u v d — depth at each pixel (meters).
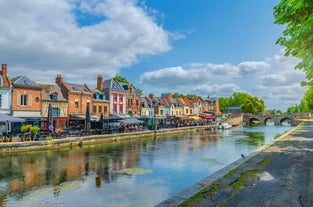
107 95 48.91
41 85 38.19
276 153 13.84
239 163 11.15
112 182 14.28
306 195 6.85
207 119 85.25
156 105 68.50
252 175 8.95
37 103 34.66
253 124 100.06
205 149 28.05
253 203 6.27
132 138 39.44
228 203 6.25
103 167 18.14
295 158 12.26
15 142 23.22
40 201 11.20
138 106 58.34
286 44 6.80
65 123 38.66
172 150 27.19
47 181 14.34
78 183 14.02
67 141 27.95
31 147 24.27
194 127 60.66
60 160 20.61
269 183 7.98
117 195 12.05
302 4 5.45
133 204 10.91
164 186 13.56
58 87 40.53
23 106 32.84
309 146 16.55
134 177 15.43
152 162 20.17
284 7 6.35
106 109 47.41
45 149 25.44
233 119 88.62
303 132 28.88
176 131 53.25
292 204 6.21
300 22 6.32
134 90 58.81
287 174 9.09
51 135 27.92
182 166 18.70
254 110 108.38
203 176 15.80
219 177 8.65
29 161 19.95
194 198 6.56
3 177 15.13
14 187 13.20
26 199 11.45
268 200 6.48
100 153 24.64
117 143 33.53
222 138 41.66
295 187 7.56
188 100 92.25
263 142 35.12
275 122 92.75
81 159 21.19
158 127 50.28
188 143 34.28
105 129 36.06
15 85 31.91
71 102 40.03
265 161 11.56
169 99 78.88
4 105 30.95
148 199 11.52
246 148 28.92
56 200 11.35
